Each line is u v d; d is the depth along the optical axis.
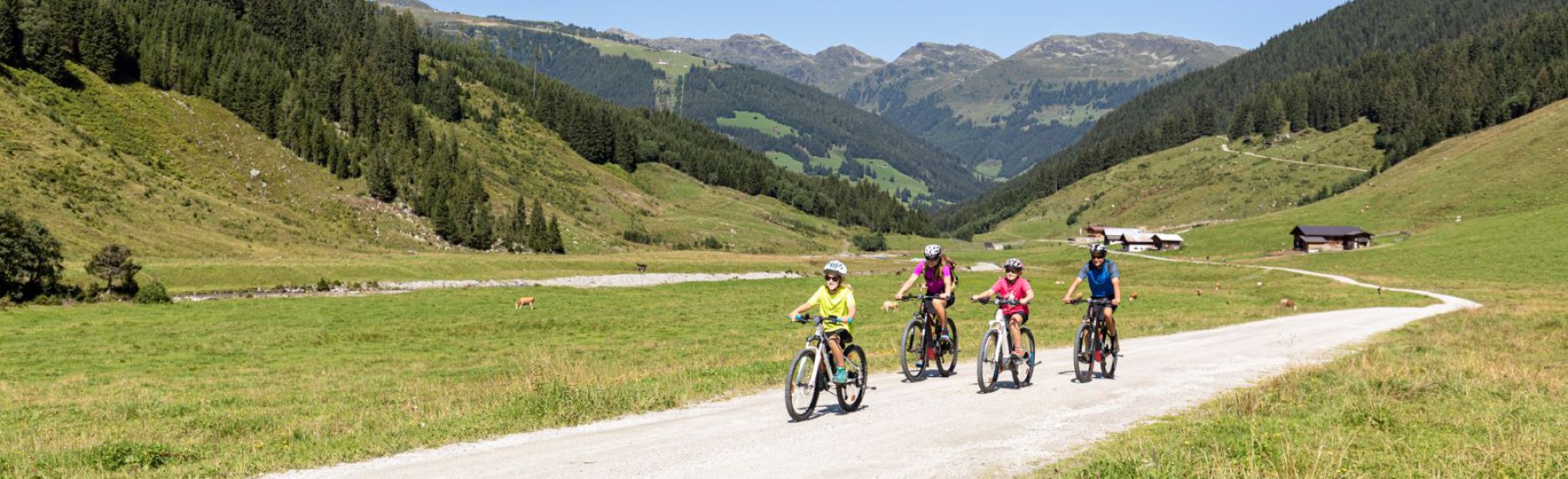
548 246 187.12
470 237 180.12
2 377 37.94
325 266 110.62
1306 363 18.31
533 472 8.69
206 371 39.62
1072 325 41.00
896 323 54.81
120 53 188.50
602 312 77.69
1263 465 8.03
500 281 121.25
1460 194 181.75
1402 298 64.38
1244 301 72.75
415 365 39.50
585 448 9.93
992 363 13.52
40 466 10.48
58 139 143.38
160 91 187.50
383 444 10.46
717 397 14.58
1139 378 15.51
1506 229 128.12
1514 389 13.22
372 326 64.38
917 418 11.15
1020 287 13.89
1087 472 7.80
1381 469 8.05
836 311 11.51
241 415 19.48
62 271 83.94
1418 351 21.16
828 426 10.72
